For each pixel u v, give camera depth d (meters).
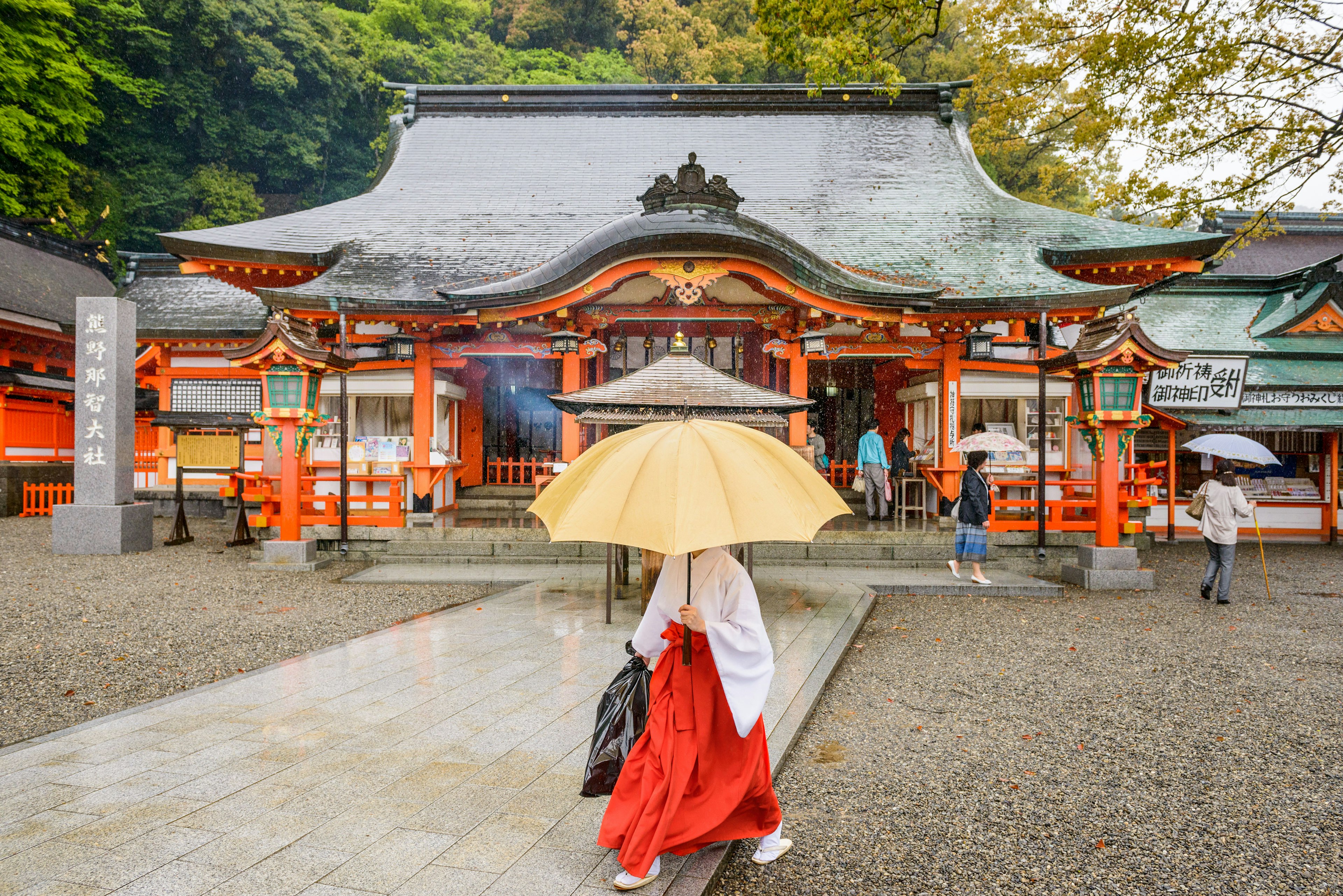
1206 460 16.12
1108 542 9.81
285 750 3.96
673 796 2.64
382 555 11.10
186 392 17.44
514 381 16.08
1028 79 13.48
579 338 11.82
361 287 12.13
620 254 11.09
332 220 14.79
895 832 3.38
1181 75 11.93
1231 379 15.09
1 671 5.73
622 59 41.44
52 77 26.89
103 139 33.09
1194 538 15.77
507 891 2.62
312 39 37.53
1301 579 10.77
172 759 3.84
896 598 8.93
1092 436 10.02
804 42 16.55
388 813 3.23
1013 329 12.84
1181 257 12.67
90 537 11.69
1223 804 3.71
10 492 17.39
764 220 14.64
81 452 11.91
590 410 7.64
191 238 13.12
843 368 16.95
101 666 5.84
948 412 12.18
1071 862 3.14
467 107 18.39
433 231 14.52
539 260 13.41
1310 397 15.80
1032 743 4.49
